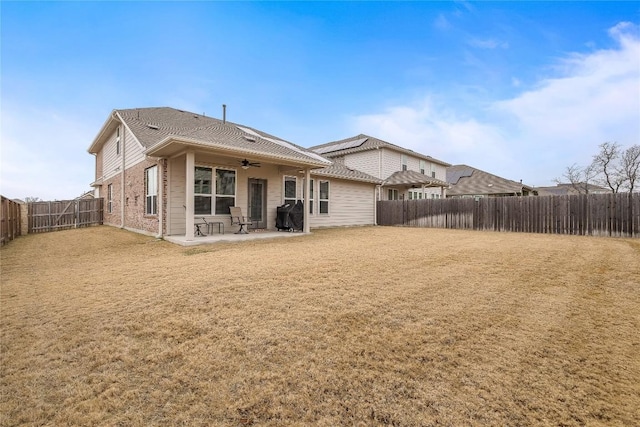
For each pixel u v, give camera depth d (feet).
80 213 49.24
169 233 31.09
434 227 52.49
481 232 42.42
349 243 28.45
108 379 7.27
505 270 17.31
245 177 37.60
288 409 6.30
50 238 33.19
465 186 98.99
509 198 45.11
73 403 6.48
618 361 8.09
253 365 7.80
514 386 7.04
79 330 9.67
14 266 18.89
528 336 9.40
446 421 5.97
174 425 5.84
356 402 6.52
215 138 29.84
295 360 8.04
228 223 35.76
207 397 6.64
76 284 14.56
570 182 90.63
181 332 9.47
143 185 35.17
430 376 7.41
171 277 15.39
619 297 12.94
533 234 39.73
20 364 7.87
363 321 10.28
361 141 75.72
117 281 14.94
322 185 49.98
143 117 40.52
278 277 15.16
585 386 7.06
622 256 21.84
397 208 58.08
